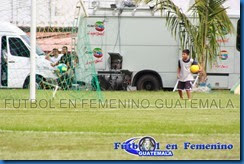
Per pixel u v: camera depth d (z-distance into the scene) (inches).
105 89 3004.4
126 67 3024.1
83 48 2691.9
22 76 2783.0
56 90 2343.8
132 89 3026.6
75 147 1155.3
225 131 1348.4
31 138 1240.2
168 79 3038.9
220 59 3026.6
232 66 3034.0
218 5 2933.1
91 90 2573.8
